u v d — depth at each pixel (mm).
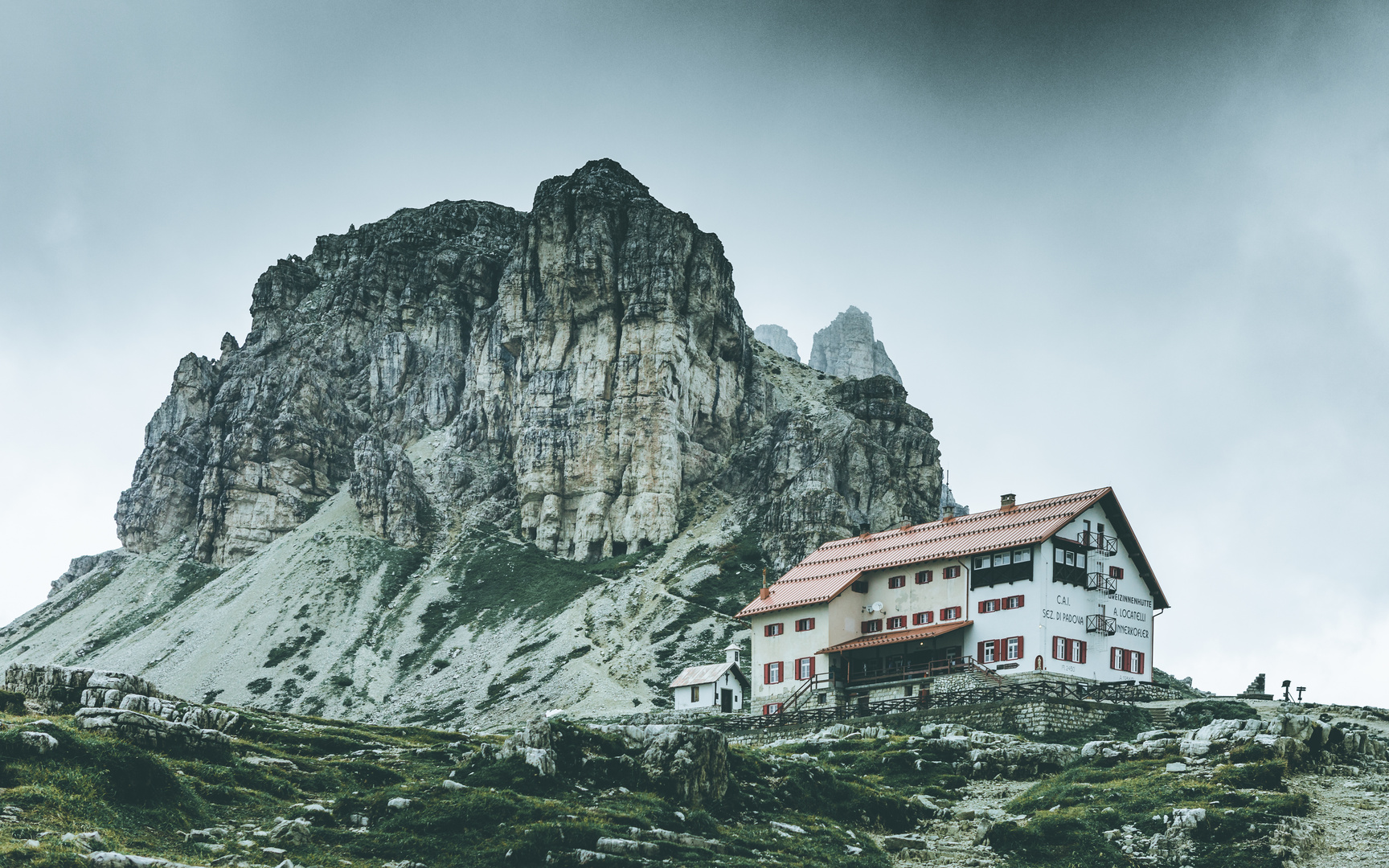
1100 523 114125
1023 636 107250
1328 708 97188
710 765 65000
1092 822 62750
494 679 183375
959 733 89125
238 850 51469
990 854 61688
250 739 73438
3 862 43375
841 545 132375
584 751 65438
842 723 101750
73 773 52969
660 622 194375
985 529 116938
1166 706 100625
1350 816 60531
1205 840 58562
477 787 60656
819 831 64000
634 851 54250
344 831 55125
